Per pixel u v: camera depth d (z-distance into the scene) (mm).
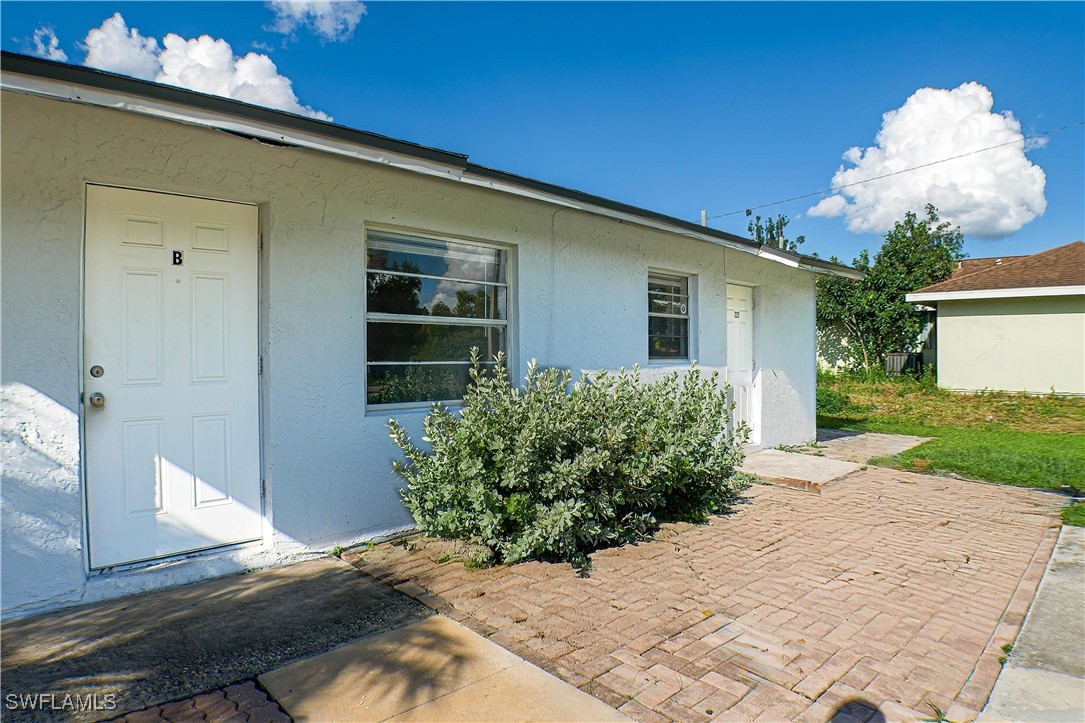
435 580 3844
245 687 2545
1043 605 3658
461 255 5273
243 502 4039
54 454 3270
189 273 3830
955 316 17391
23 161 3170
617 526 4656
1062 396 15562
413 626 3168
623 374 5406
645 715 2396
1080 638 3213
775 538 4895
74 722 2268
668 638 3086
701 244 7738
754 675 2734
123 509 3596
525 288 5613
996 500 6312
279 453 4082
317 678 2625
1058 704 2582
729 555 4453
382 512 4621
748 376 8945
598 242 6355
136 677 2602
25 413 3188
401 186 4691
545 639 3047
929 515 5684
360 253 4477
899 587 3891
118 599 3449
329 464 4320
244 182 3910
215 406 3928
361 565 4090
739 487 5949
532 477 4160
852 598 3688
